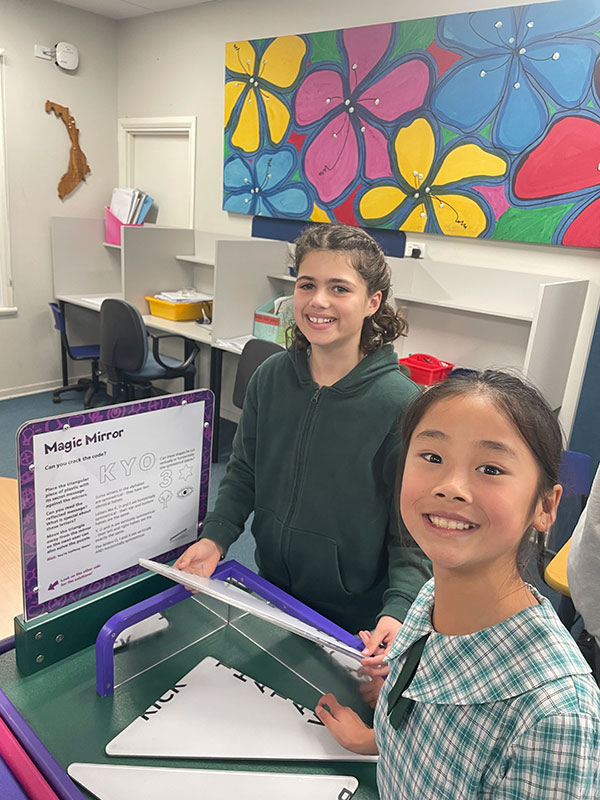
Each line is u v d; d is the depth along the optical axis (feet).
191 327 13.05
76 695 2.81
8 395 14.94
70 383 16.07
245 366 10.46
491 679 1.72
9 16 12.82
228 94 12.75
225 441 13.03
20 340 14.89
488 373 1.89
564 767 1.50
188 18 13.24
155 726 2.65
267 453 3.70
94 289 15.79
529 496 1.70
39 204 14.38
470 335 10.30
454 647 1.85
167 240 14.07
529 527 1.78
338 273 3.12
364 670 2.92
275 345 9.93
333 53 10.82
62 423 2.72
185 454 3.38
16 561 4.17
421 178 10.18
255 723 2.70
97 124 15.02
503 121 9.12
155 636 3.24
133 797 2.31
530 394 1.78
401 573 3.24
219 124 13.26
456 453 1.70
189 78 13.60
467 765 1.73
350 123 10.88
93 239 15.44
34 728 2.62
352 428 3.34
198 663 3.07
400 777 2.00
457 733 1.77
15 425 13.12
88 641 3.13
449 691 1.80
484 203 9.56
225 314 11.74
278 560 3.82
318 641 2.64
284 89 11.71
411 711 1.95
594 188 8.48
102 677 2.77
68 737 2.58
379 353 3.40
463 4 9.28
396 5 10.00
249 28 12.22
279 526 3.70
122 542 3.20
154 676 2.97
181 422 3.28
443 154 9.84
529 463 1.68
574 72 8.35
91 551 3.05
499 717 1.67
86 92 14.60
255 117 12.37
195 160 13.97
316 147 11.50
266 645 3.25
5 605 3.70
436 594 1.97
